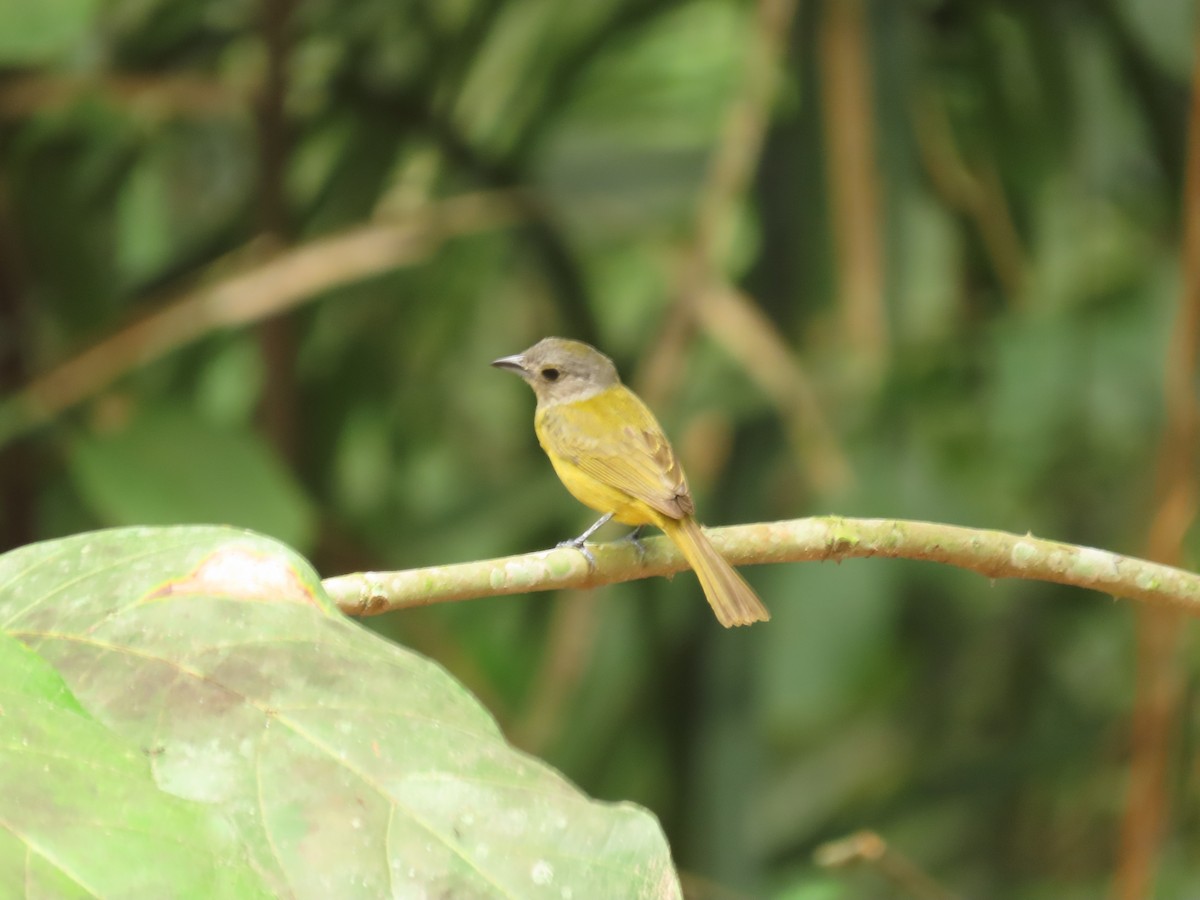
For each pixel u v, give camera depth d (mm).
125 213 12891
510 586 5805
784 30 10148
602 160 11789
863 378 10367
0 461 11375
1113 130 11789
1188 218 9164
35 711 3420
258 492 9477
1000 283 12211
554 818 3658
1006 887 12406
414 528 12469
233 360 13445
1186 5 11188
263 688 3785
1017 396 11359
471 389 13445
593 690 11273
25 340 11766
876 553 6293
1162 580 6281
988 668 12922
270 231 11648
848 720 13141
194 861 3164
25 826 3111
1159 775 9125
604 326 12320
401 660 3967
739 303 9328
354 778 3635
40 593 4066
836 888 7578
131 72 11883
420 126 11992
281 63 11414
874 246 9602
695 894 9742
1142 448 11766
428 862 3523
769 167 10766
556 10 11961
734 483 10953
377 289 12602
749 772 10898
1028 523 11930
